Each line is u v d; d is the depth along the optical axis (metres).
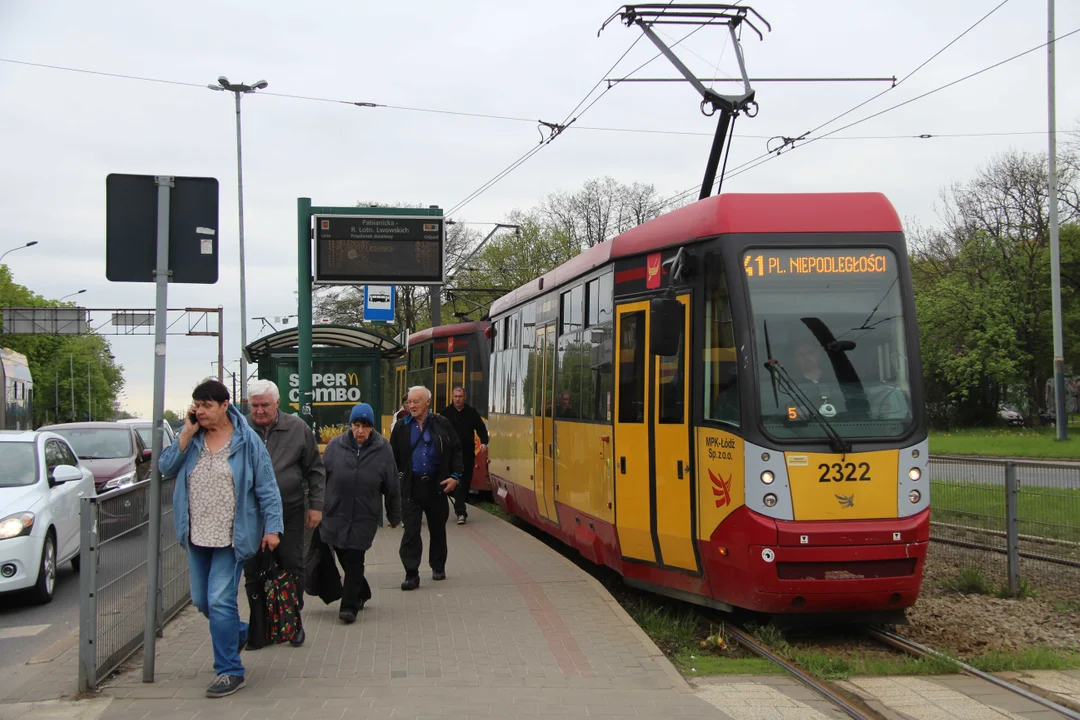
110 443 17.00
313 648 7.51
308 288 13.98
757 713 6.11
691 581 8.88
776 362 8.09
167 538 8.38
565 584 10.01
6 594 10.98
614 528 10.02
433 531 10.16
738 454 8.03
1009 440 35.12
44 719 5.80
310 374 13.95
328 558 8.30
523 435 14.52
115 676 6.77
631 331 9.77
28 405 34.56
